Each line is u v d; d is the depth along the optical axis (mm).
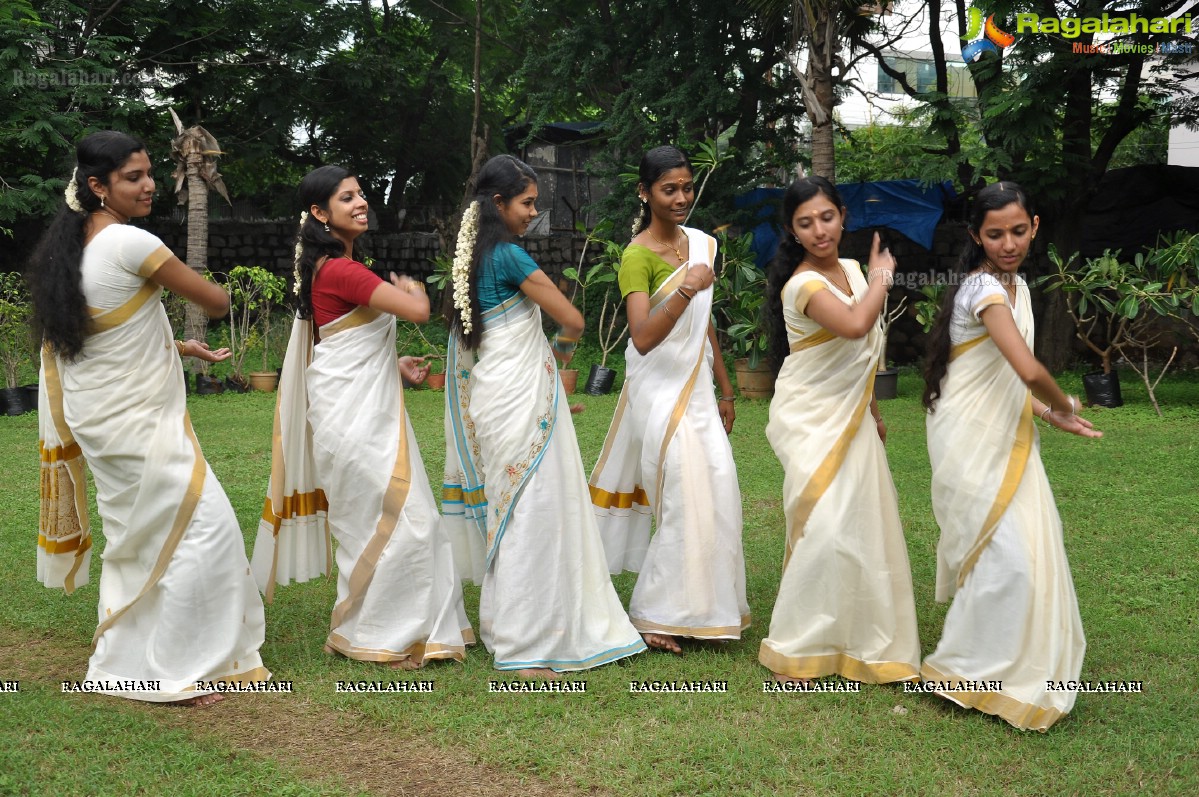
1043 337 12508
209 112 18359
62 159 13734
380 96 19047
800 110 13547
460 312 3797
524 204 3807
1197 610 4227
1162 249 9641
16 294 10805
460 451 3971
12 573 4777
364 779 2928
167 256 3420
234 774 2941
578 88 14633
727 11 12766
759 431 8430
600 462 4242
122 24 16188
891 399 10453
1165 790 2809
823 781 2881
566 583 3734
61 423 3578
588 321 15406
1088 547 5098
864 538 3543
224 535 3518
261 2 17766
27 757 2982
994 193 3295
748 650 3912
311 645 3965
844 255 14344
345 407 3738
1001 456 3273
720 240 11039
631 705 3406
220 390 11867
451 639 3771
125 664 3512
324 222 3857
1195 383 11422
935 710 3342
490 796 2840
